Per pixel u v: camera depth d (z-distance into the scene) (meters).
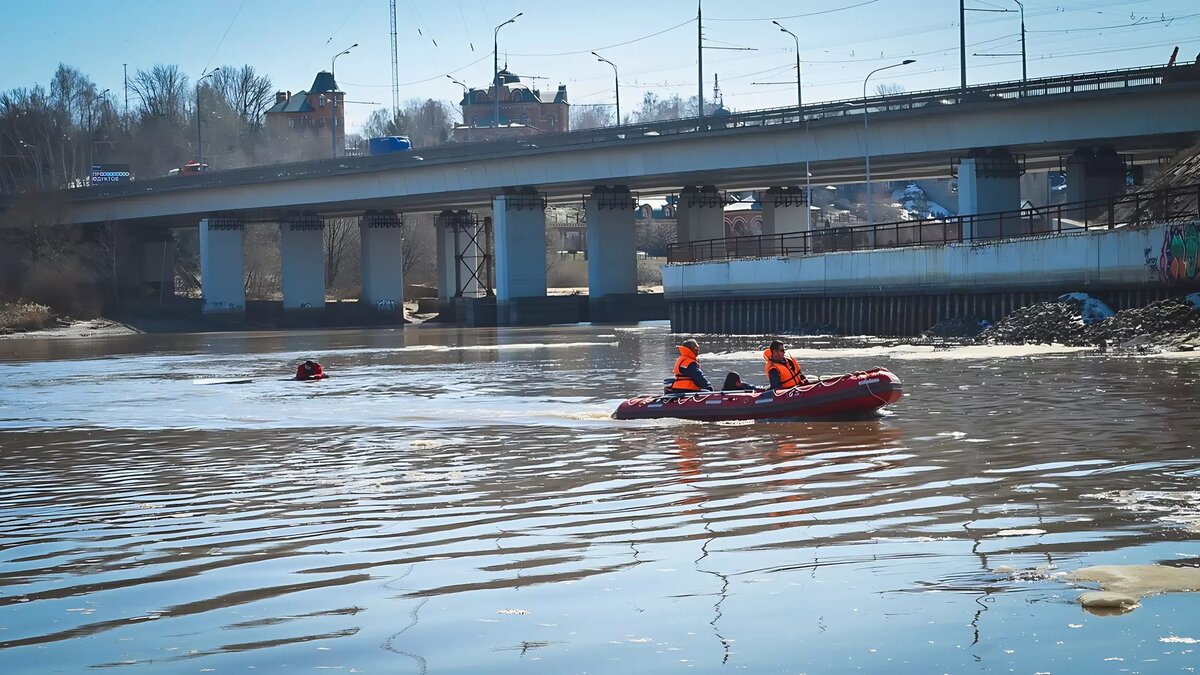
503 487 13.88
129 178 150.38
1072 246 45.12
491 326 97.50
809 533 10.63
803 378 22.03
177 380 38.72
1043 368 30.34
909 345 45.41
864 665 7.11
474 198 99.94
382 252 111.31
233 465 16.66
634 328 79.44
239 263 109.31
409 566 9.81
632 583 9.05
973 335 48.97
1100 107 62.84
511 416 23.00
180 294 138.50
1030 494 12.17
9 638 8.07
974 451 15.67
